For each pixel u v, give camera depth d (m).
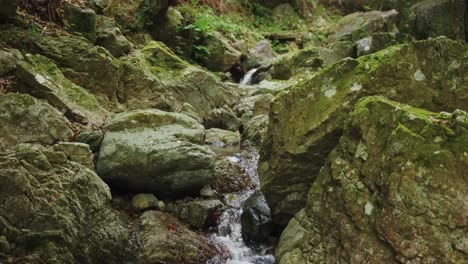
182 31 10.90
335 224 3.56
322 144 3.96
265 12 16.34
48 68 5.96
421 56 3.90
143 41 9.37
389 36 12.53
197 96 8.44
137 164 4.74
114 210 4.57
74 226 3.69
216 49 11.41
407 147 3.11
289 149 4.15
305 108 4.15
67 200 3.73
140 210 4.75
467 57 3.86
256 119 7.91
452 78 3.86
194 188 5.14
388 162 3.19
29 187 3.53
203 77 8.59
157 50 8.47
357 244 3.29
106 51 6.81
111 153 4.77
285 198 4.34
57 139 4.75
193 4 12.80
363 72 3.89
